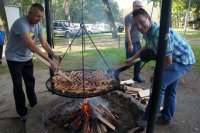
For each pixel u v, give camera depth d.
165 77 2.82
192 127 3.20
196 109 3.77
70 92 2.43
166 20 1.97
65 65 7.29
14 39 3.07
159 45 2.07
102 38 16.97
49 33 3.62
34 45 2.83
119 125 3.10
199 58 7.80
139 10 2.53
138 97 3.88
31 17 2.93
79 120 3.04
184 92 4.55
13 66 3.16
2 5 12.64
